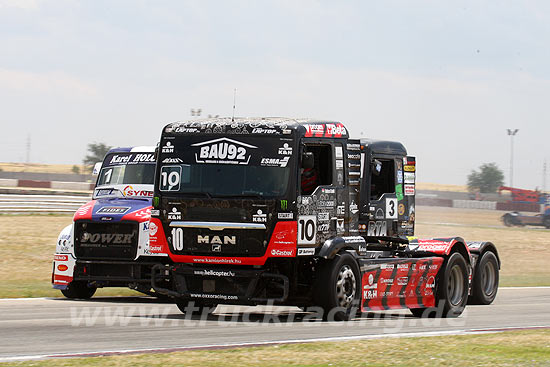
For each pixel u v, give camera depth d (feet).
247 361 52.70
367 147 107.24
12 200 264.11
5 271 141.59
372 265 89.30
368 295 88.69
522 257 217.77
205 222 82.02
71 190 437.58
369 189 107.24
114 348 59.00
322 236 83.71
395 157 112.88
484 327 80.48
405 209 115.44
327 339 64.64
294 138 80.79
